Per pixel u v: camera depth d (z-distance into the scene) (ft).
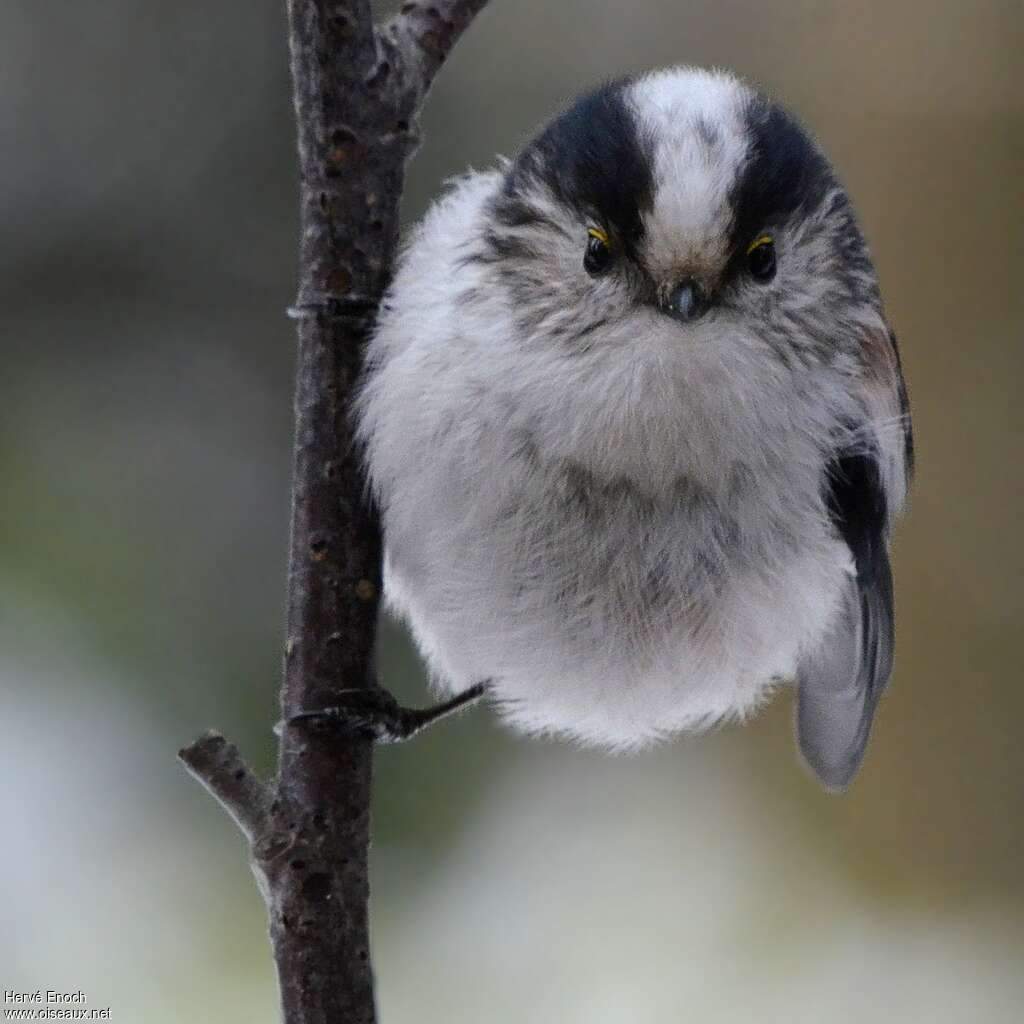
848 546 24.70
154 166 41.32
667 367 21.59
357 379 22.13
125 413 39.68
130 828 36.24
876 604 25.44
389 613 25.68
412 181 41.50
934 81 42.86
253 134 41.52
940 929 41.27
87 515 37.86
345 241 21.97
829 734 27.73
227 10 41.47
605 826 40.40
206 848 36.50
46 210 40.63
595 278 21.66
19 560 36.60
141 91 41.39
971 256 42.45
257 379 40.40
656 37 44.73
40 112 41.04
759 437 22.39
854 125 43.42
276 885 21.06
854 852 42.06
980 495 41.86
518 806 38.81
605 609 23.20
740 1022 38.60
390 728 21.80
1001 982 40.16
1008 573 41.70
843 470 24.12
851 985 39.96
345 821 21.36
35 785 35.78
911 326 42.60
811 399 22.91
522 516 22.57
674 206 21.20
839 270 23.20
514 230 22.25
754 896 41.32
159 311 40.70
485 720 38.19
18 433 38.78
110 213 40.91
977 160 42.60
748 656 24.21
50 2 41.04
